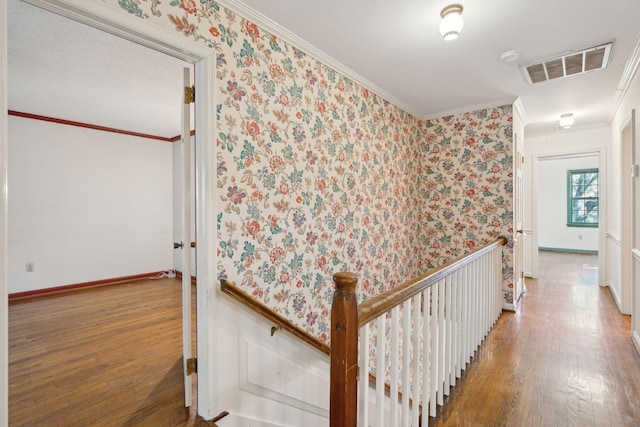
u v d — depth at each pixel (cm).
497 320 312
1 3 103
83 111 380
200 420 168
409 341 140
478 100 335
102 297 397
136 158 489
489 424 165
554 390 194
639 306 245
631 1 174
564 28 201
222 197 167
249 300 167
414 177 373
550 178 798
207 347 162
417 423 149
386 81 283
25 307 357
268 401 189
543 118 404
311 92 224
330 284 243
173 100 337
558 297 390
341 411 96
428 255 385
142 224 497
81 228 437
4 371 103
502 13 185
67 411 178
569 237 774
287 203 205
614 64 252
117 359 238
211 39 163
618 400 184
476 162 353
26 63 247
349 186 264
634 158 252
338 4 177
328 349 216
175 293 415
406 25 198
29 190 396
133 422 168
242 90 177
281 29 197
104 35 207
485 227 349
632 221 256
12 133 381
